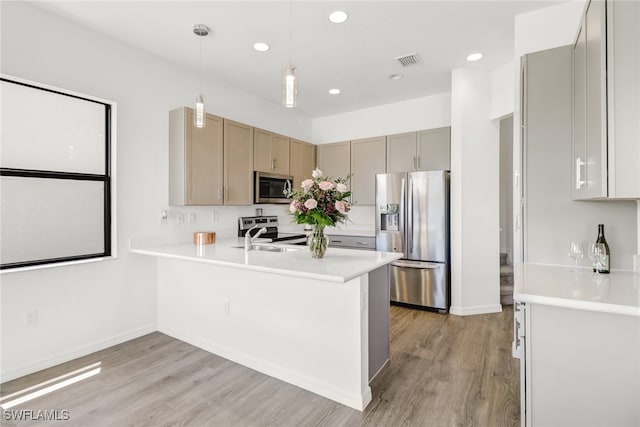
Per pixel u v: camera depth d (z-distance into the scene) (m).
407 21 2.55
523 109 2.17
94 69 2.64
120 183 2.82
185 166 3.06
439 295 3.63
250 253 2.54
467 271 3.55
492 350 2.67
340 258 2.29
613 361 1.34
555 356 1.42
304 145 4.76
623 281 1.66
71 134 2.53
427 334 3.01
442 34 2.75
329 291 2.05
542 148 2.10
